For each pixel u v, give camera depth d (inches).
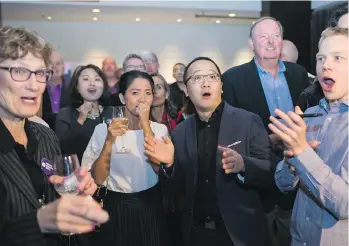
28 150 47.2
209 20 348.2
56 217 35.9
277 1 288.4
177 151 70.1
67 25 347.9
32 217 37.1
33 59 43.3
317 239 49.7
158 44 365.7
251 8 301.0
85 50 353.4
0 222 38.8
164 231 76.1
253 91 101.1
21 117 45.6
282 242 84.0
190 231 66.9
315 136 51.8
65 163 45.9
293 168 47.6
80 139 106.7
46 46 45.6
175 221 76.2
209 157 67.8
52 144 51.9
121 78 82.5
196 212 67.4
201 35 370.6
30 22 339.3
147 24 361.7
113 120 68.2
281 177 54.8
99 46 355.6
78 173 44.4
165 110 118.4
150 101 81.0
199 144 69.4
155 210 75.9
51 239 45.3
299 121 43.4
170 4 290.2
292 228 55.2
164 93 115.5
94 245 70.9
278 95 103.6
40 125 53.4
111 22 354.6
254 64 104.8
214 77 69.0
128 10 301.9
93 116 111.9
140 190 75.5
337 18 76.2
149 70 159.9
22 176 42.2
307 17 291.3
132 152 76.6
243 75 103.1
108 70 209.5
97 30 354.0
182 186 69.3
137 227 73.6
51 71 46.3
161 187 74.4
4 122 45.6
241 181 64.2
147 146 64.4
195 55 371.6
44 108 138.3
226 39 374.0
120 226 73.5
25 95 43.3
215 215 65.5
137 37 361.7
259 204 67.1
